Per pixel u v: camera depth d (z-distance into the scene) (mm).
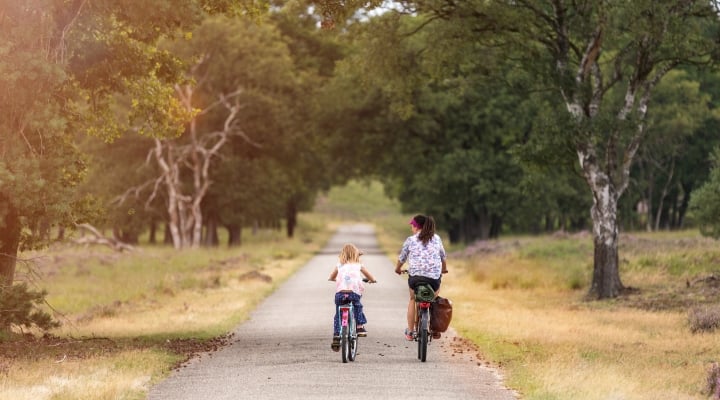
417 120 102625
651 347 28094
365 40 50938
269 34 117750
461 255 86188
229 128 115750
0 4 25781
